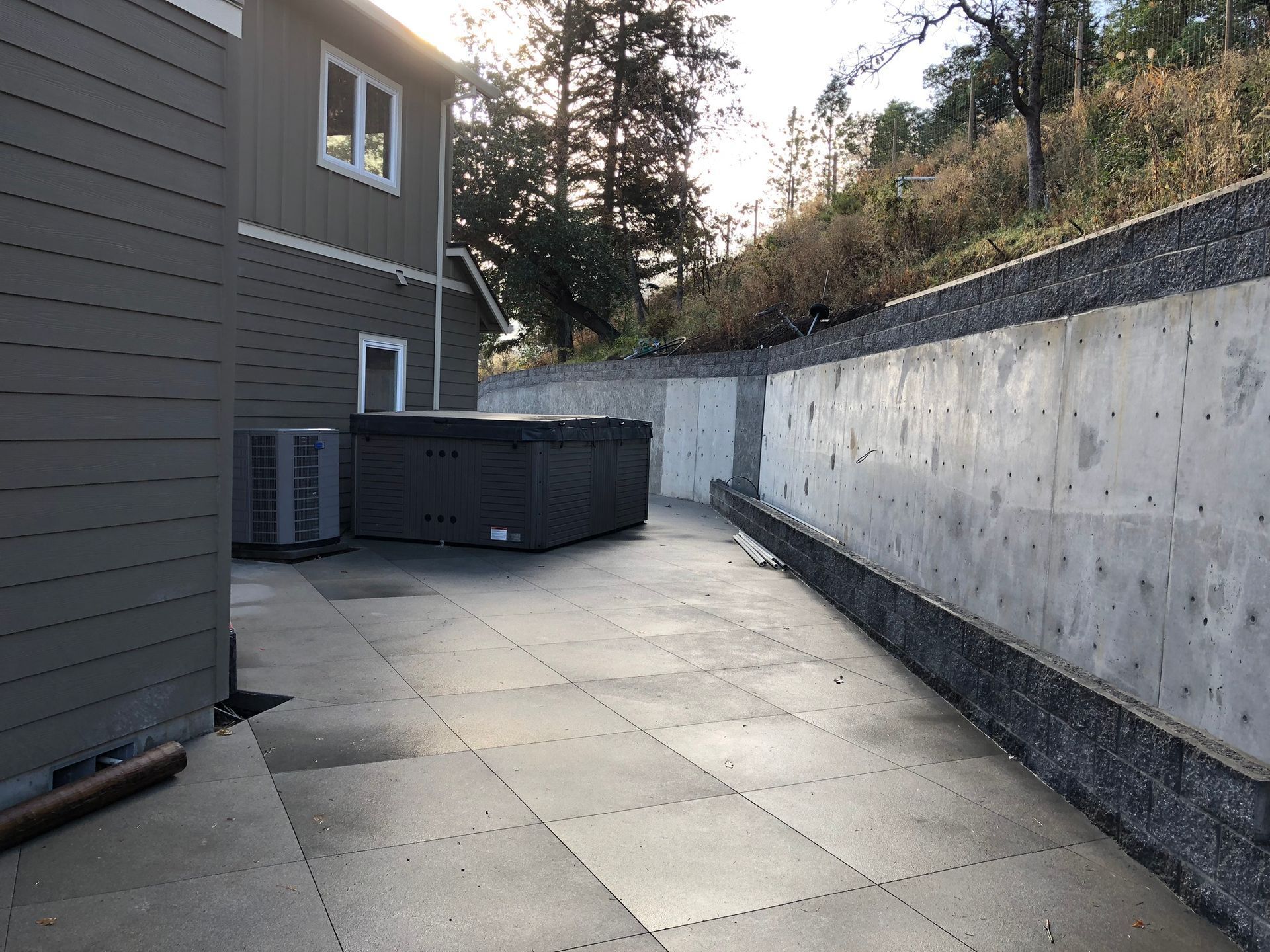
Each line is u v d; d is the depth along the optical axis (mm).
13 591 3383
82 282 3623
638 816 3609
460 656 5785
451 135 12648
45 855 3143
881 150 30828
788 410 11641
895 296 12289
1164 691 3486
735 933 2811
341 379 10914
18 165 3344
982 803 3900
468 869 3133
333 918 2801
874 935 2834
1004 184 13164
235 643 5074
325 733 4387
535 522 9984
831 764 4270
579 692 5188
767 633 6820
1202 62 11852
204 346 4254
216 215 4277
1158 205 6902
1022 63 11977
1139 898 3141
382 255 11477
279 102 9797
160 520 4055
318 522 9195
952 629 5266
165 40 3971
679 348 19172
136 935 2672
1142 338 3748
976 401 5461
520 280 22141
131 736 3945
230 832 3354
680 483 17000
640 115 26344
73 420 3605
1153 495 3623
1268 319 2973
